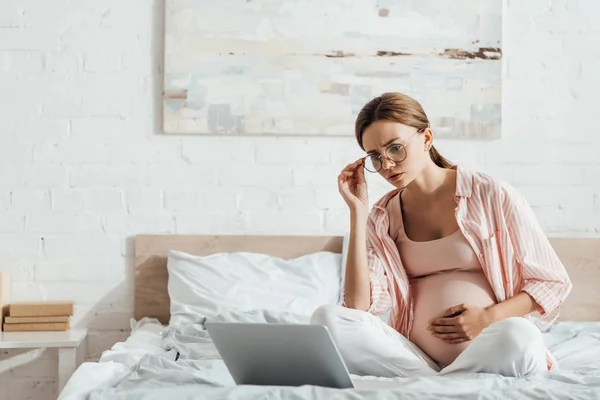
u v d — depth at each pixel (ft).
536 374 5.98
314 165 11.34
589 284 11.16
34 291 11.11
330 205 11.34
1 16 11.14
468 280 6.82
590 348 8.28
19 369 11.08
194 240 11.11
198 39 11.21
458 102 11.37
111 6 11.26
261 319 8.99
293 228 11.32
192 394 5.28
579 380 5.81
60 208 11.16
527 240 6.76
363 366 6.38
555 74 11.53
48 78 11.18
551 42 11.53
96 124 11.23
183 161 11.27
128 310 11.18
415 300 7.03
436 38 11.37
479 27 11.39
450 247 6.85
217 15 11.23
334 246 11.15
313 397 5.05
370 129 6.66
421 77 11.37
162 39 11.29
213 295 10.16
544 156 11.51
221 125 11.22
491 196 6.89
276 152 11.34
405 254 7.11
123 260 11.19
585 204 11.51
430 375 6.24
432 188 7.02
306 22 11.29
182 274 10.56
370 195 11.35
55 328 10.64
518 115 11.51
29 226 11.12
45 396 11.10
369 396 5.04
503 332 5.89
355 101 11.33
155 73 11.29
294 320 8.97
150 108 11.28
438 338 6.67
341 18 11.31
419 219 7.14
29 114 11.15
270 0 11.27
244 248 11.11
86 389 6.02
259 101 11.26
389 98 6.68
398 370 6.31
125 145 11.25
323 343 5.10
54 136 11.18
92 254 11.18
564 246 11.19
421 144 6.81
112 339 11.16
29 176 11.14
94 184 11.19
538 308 6.69
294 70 11.28
